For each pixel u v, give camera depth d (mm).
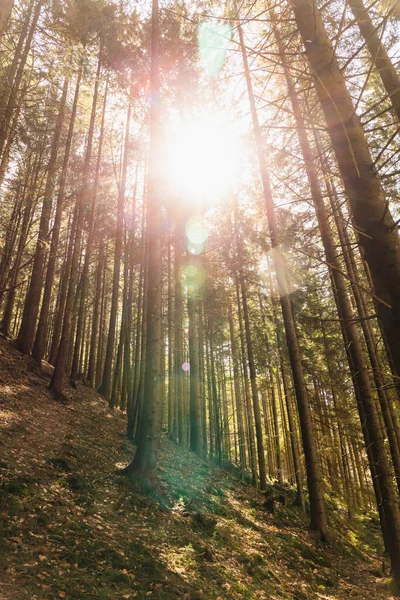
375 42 3377
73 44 9750
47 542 4629
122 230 18672
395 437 9484
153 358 8820
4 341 15547
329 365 11812
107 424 14094
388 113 4477
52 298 25453
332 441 13602
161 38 9453
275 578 7305
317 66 2258
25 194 8359
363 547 14203
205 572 5820
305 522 13320
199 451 16469
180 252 18172
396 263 1936
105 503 6660
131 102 13234
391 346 1917
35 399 12406
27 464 6840
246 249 13438
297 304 11664
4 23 3697
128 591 4316
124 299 17281
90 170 17359
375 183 2070
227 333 21938
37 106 8406
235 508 11156
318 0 2838
